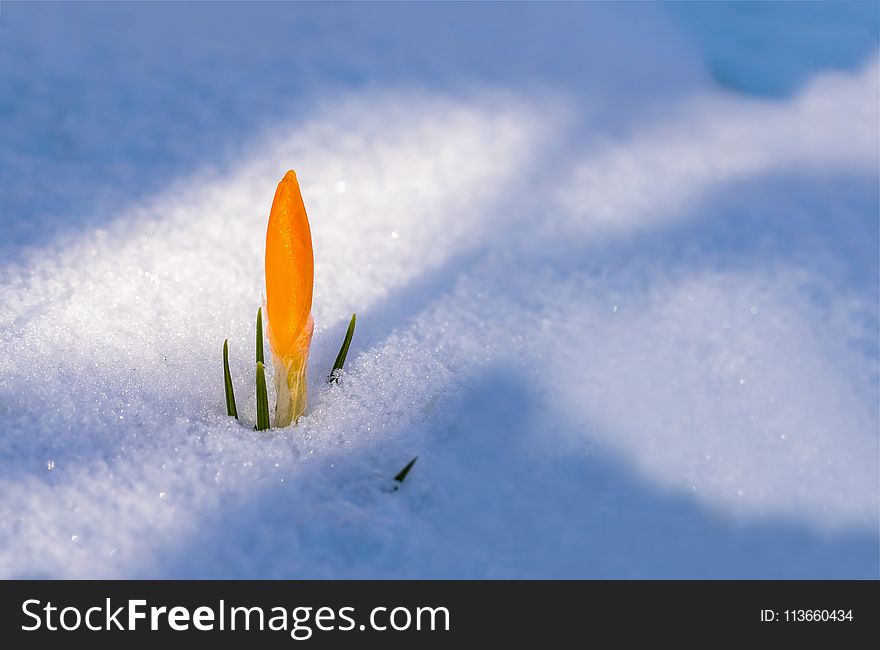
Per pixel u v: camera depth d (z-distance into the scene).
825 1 0.76
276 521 0.50
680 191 0.60
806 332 0.55
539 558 0.50
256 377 0.52
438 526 0.50
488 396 0.53
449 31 0.70
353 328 0.53
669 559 0.50
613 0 0.76
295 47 0.67
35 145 0.60
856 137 0.62
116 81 0.63
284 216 0.49
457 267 0.57
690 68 0.67
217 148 0.61
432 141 0.62
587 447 0.52
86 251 0.57
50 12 0.69
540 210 0.59
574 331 0.55
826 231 0.58
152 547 0.49
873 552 0.50
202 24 0.69
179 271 0.56
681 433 0.52
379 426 0.52
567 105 0.64
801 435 0.52
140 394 0.53
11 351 0.53
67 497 0.50
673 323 0.55
